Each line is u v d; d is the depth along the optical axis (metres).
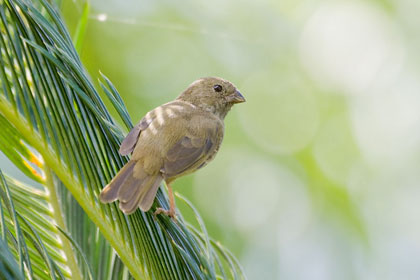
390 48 14.48
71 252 6.59
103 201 6.08
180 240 6.43
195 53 13.01
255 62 13.73
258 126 13.63
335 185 13.47
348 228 13.28
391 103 14.29
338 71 14.33
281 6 14.27
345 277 13.01
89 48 11.62
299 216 13.12
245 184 12.97
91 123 6.46
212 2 13.40
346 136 13.93
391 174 13.88
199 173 12.58
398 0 14.55
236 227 12.55
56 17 6.50
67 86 6.32
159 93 12.40
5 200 5.58
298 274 12.86
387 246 13.47
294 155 13.53
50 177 6.82
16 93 6.23
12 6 6.13
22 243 5.35
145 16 12.57
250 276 12.46
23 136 6.23
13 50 6.10
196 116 8.30
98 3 12.09
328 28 14.41
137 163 7.07
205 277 6.09
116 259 6.67
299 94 13.94
